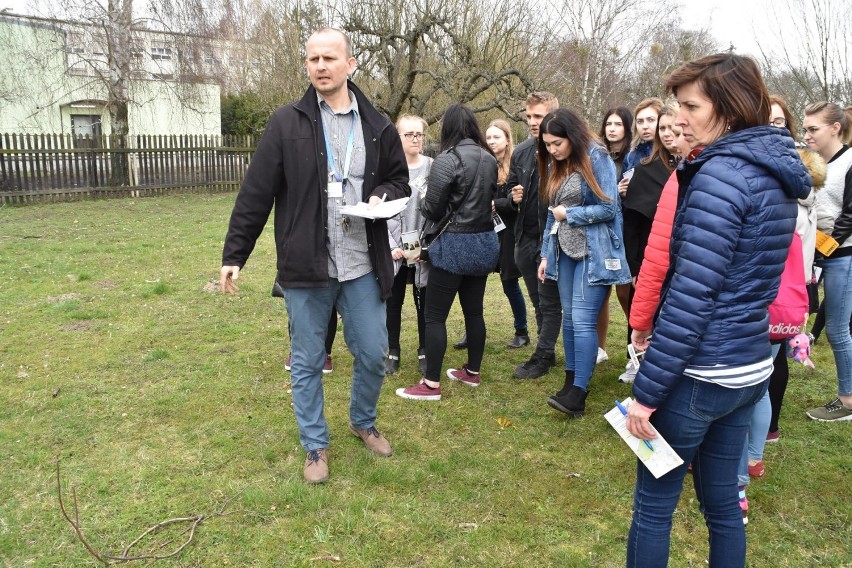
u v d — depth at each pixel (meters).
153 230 10.27
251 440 3.47
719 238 1.69
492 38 14.65
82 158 14.10
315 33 2.81
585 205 3.53
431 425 3.70
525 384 4.34
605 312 4.58
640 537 2.01
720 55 1.80
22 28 20.30
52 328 5.34
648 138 3.94
